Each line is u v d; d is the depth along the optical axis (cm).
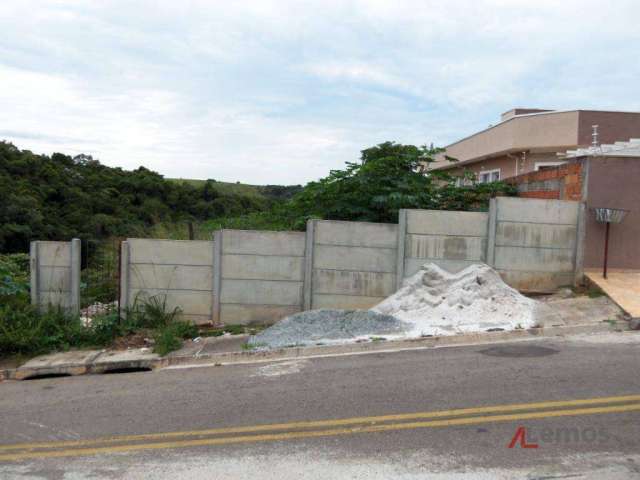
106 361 809
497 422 493
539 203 979
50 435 528
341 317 912
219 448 472
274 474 416
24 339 852
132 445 490
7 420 584
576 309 880
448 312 891
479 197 1336
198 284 995
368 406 552
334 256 987
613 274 987
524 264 982
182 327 937
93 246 1269
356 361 737
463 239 980
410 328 853
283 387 638
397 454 439
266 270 991
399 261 979
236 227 1409
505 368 649
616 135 1628
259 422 528
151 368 805
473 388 585
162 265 992
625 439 447
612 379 588
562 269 984
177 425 534
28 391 709
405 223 978
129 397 642
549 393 556
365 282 987
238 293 995
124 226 2617
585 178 992
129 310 978
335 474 410
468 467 410
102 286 1133
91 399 645
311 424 514
